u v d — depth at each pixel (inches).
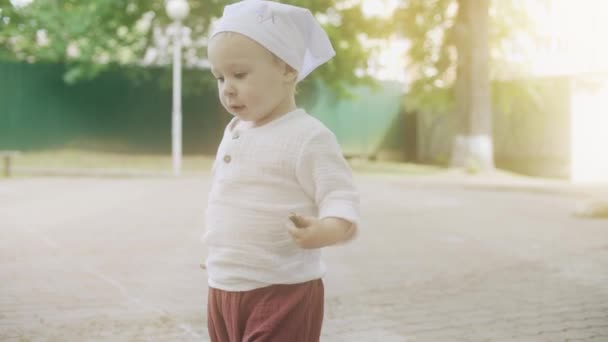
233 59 80.1
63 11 832.9
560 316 188.9
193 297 206.5
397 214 430.6
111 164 788.0
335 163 84.2
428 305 200.2
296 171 83.4
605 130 828.0
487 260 275.6
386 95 1066.1
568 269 256.8
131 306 194.5
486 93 815.7
